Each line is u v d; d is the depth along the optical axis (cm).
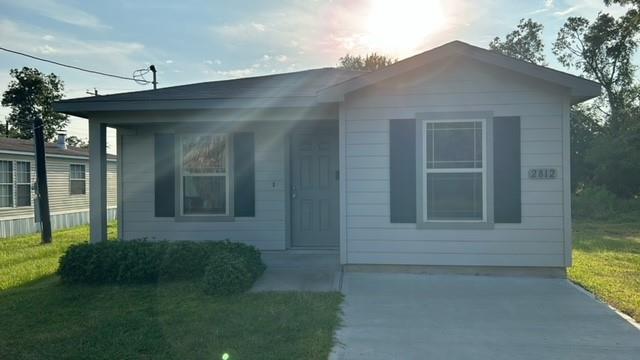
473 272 751
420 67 747
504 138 738
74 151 2084
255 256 743
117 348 457
